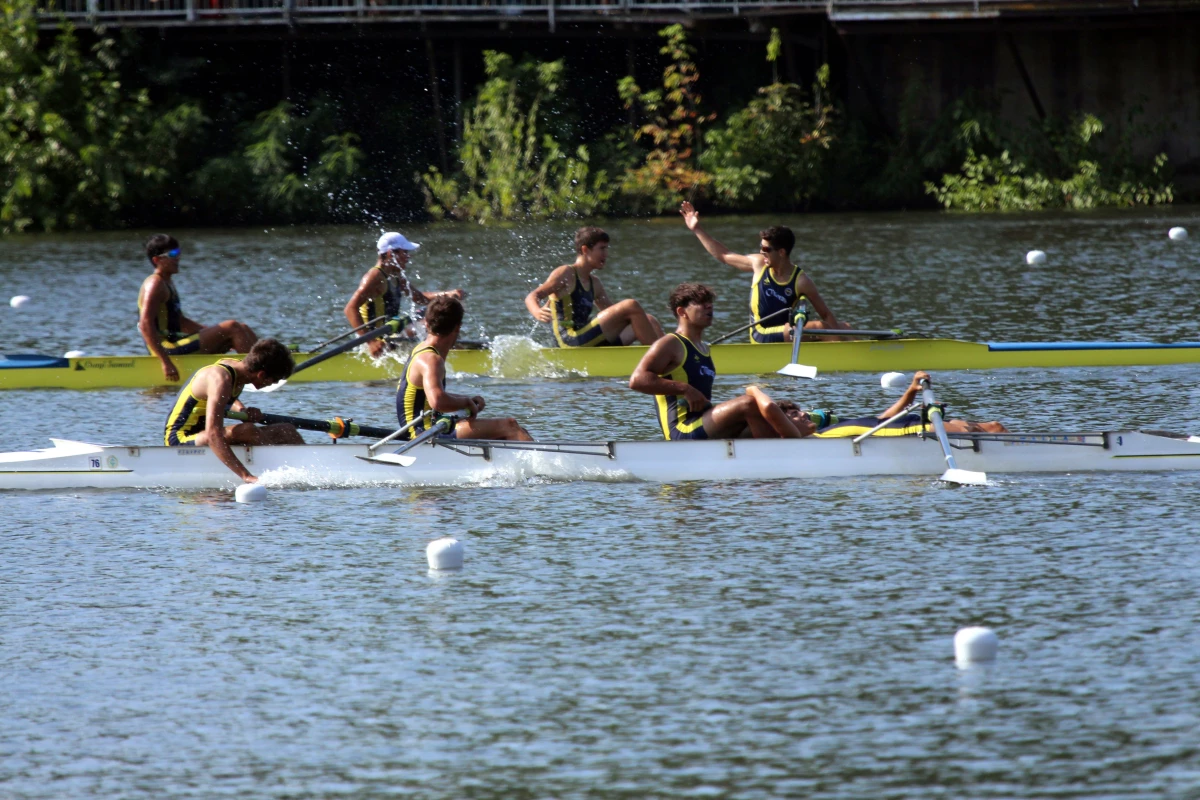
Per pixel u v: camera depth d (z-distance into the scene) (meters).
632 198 110.25
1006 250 78.12
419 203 111.75
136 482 31.58
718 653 21.27
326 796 17.25
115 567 25.89
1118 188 106.44
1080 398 39.47
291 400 41.81
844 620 22.47
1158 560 24.88
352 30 108.00
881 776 17.36
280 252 87.38
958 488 30.06
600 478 31.56
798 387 42.91
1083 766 17.47
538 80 110.81
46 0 110.94
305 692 20.23
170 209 111.38
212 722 19.31
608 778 17.50
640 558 25.84
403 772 17.80
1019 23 102.88
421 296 46.44
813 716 19.05
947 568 24.81
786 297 45.66
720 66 115.31
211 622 23.03
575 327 46.16
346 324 57.53
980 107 109.62
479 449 31.55
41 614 23.48
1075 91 109.44
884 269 71.62
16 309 62.56
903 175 109.56
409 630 22.53
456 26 108.25
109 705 19.91
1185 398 38.97
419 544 27.03
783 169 109.62
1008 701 19.33
